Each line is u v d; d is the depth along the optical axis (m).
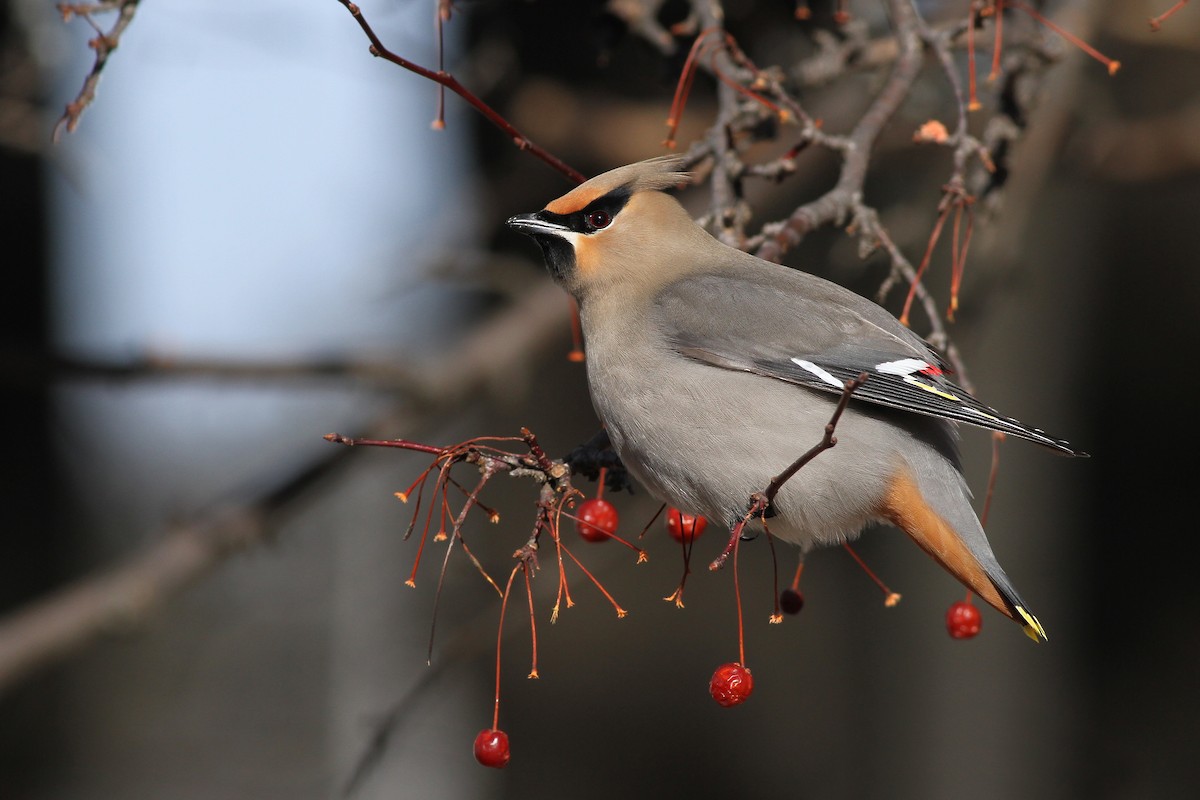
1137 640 15.19
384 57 6.31
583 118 12.16
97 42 6.00
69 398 14.98
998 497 13.37
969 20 7.02
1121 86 14.25
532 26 12.10
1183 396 15.66
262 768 15.38
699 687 14.47
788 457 6.60
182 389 10.67
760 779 14.04
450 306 15.73
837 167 12.59
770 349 6.70
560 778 14.18
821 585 14.34
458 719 14.23
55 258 14.34
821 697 14.14
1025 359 13.46
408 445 5.54
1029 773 13.41
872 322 6.86
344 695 13.80
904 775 13.51
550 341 11.53
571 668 14.53
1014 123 8.07
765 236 6.89
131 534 16.00
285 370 10.66
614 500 11.72
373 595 13.81
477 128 14.39
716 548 14.79
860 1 10.77
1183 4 7.01
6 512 14.62
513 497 14.05
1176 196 15.66
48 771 15.34
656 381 6.80
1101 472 15.57
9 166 13.91
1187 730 14.68
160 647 15.99
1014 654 13.39
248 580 16.11
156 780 15.26
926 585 13.53
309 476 10.77
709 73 8.30
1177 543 15.42
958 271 6.74
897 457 6.58
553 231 7.23
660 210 7.25
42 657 10.02
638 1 8.49
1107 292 15.63
